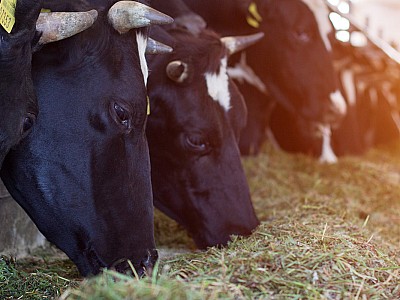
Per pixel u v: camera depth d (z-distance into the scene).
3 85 4.56
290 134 11.70
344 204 8.33
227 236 6.51
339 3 11.91
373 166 11.50
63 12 4.83
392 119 14.80
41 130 5.01
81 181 5.07
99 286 4.21
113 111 5.11
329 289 4.62
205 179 6.54
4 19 4.45
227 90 6.68
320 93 9.62
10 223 6.57
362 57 13.23
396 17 17.62
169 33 6.84
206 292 4.31
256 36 7.32
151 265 5.21
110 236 5.14
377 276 4.98
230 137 6.65
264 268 4.77
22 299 4.94
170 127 6.52
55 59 5.02
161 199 6.69
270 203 8.16
